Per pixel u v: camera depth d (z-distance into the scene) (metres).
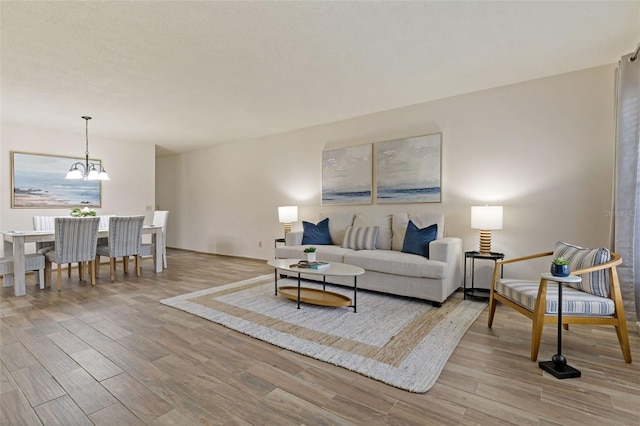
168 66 3.01
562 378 1.85
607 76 3.06
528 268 3.46
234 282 4.23
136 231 4.55
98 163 5.80
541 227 3.39
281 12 2.20
